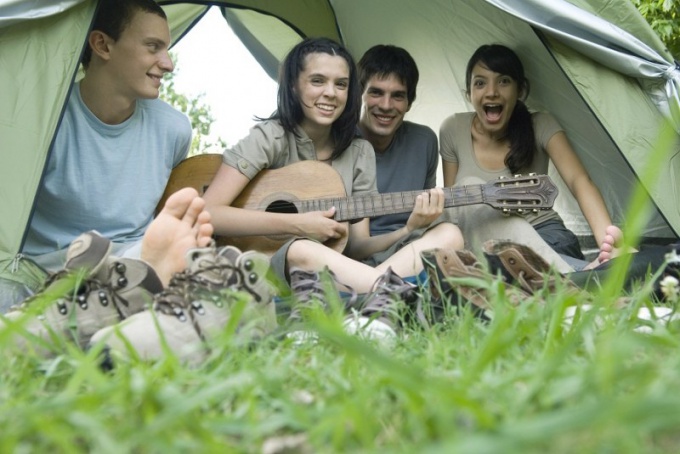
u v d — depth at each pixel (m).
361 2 4.24
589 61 2.94
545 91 3.56
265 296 1.73
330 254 2.49
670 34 6.17
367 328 1.83
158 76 2.86
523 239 2.95
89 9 2.60
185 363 1.51
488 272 1.96
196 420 0.88
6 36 2.51
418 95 4.25
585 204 3.33
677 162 2.92
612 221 3.64
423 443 0.81
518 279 2.05
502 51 3.39
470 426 0.84
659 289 2.42
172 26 4.50
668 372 0.92
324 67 2.99
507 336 1.26
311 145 3.08
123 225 2.85
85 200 2.79
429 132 3.59
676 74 2.90
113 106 2.84
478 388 0.98
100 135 2.83
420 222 2.92
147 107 2.96
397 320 2.00
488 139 3.51
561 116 3.57
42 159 2.50
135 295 1.79
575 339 1.27
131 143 2.88
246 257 1.70
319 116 3.00
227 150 3.01
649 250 2.59
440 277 2.05
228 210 2.88
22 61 2.52
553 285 2.05
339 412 0.87
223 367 1.26
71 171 2.78
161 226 2.13
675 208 2.89
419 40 4.13
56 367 1.35
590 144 3.54
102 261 1.77
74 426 0.87
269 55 4.69
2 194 2.46
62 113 2.54
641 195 0.89
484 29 3.75
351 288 2.25
